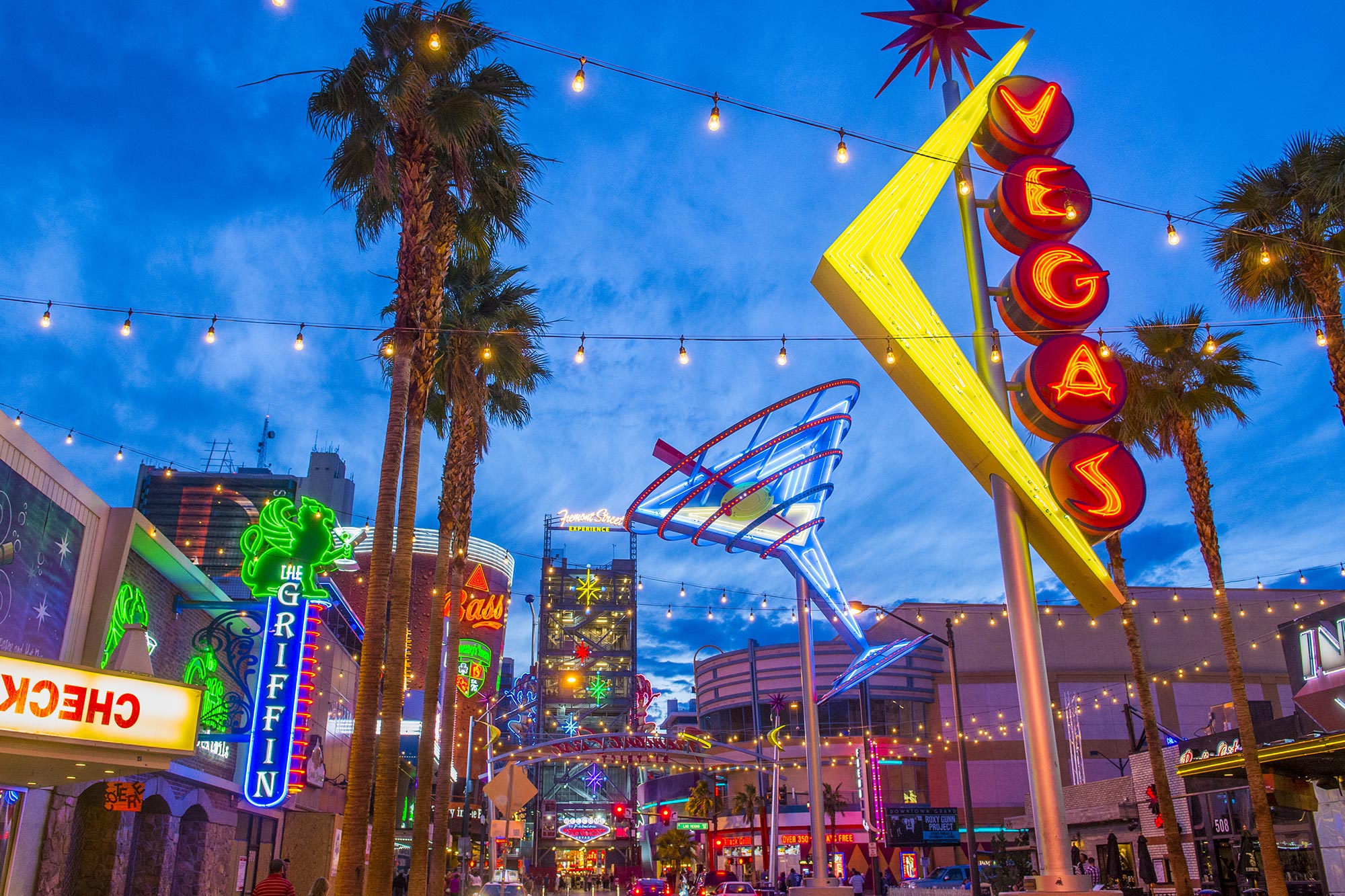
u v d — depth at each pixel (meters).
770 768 60.97
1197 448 26.92
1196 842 37.69
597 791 134.25
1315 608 90.81
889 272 20.64
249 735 25.25
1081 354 20.67
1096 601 20.77
